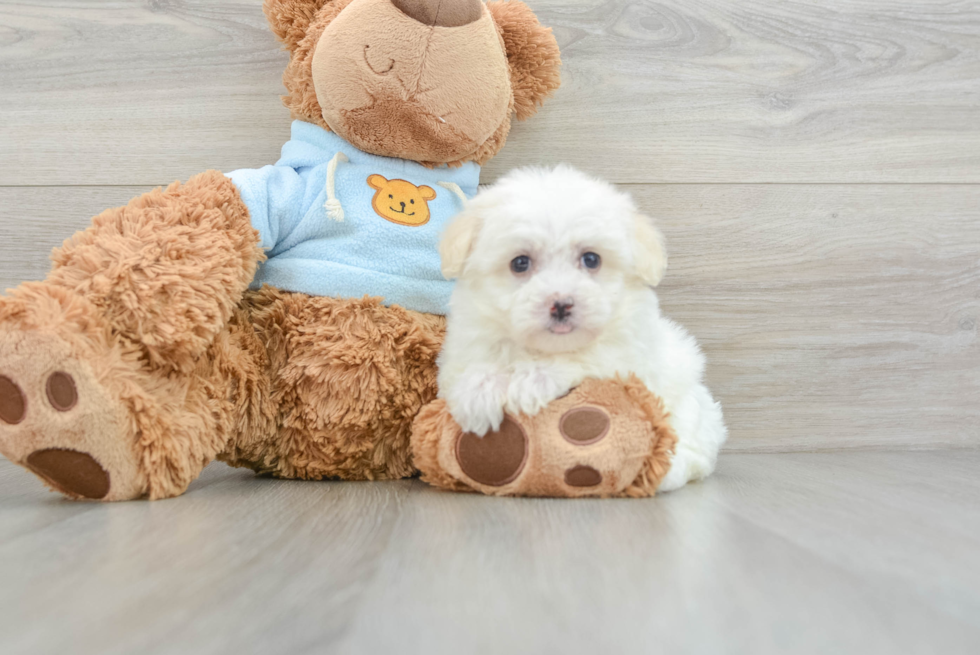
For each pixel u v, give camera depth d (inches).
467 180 70.0
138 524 40.3
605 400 49.6
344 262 61.8
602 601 26.6
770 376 80.2
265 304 60.7
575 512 43.8
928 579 29.7
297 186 63.2
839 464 70.3
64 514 43.6
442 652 21.9
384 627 23.9
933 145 80.1
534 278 50.9
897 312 80.6
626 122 79.0
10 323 45.4
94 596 27.1
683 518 42.0
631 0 78.4
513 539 36.4
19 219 76.2
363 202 63.8
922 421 80.2
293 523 40.5
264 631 23.5
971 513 44.0
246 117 77.5
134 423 47.6
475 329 53.9
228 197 57.7
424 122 62.6
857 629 24.0
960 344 80.4
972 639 23.2
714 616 25.1
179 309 50.7
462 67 60.9
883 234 80.4
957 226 80.0
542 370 50.7
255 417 57.7
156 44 76.8
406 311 61.3
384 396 59.2
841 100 80.2
